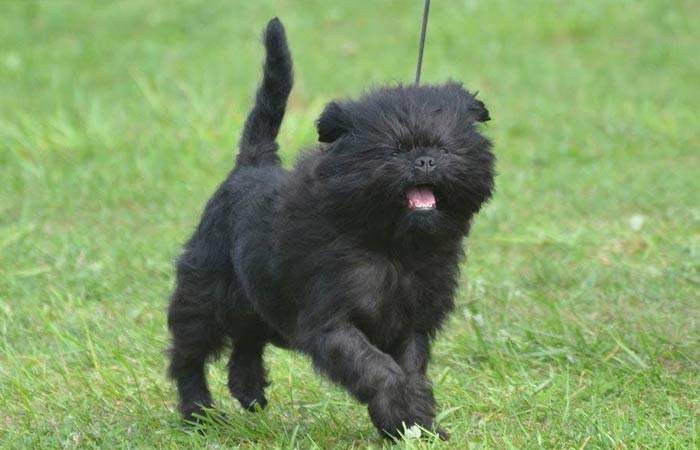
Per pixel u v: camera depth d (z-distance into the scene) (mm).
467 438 7867
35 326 11641
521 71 25406
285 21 30453
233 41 28578
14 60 26766
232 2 32188
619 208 15570
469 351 10305
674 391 8977
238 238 8469
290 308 8055
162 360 10422
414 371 7918
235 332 9109
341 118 7602
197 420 8852
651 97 22672
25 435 8633
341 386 7516
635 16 29172
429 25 29484
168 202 16719
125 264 13523
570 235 14102
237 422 8602
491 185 7688
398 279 7676
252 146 9172
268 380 9719
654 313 11070
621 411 8383
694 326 10648
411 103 7508
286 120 19938
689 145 18938
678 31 27953
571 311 11414
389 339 7891
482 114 8031
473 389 9328
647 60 25703
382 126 7387
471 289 12141
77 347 10711
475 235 14375
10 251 14148
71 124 20672
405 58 26578
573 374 9625
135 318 11750
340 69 25406
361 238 7559
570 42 28000
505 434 7816
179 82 23797
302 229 7656
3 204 16703
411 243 7547
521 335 10680
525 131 20703
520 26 29000
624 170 17578
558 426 8086
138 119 21156
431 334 8109
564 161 18547
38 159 18969
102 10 31844
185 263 9086
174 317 9133
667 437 7508
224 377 10172
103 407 9305
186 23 30422
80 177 17938
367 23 30109
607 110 21719
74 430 8727
